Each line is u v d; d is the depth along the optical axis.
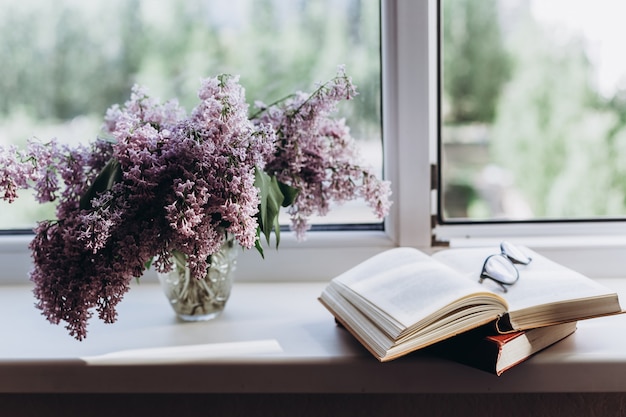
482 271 0.85
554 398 0.92
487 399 0.93
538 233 1.16
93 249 0.73
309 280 1.15
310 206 0.93
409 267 0.86
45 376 0.83
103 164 0.85
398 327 0.72
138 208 0.77
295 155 0.89
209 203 0.76
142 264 0.76
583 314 0.79
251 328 0.92
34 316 0.99
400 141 1.10
